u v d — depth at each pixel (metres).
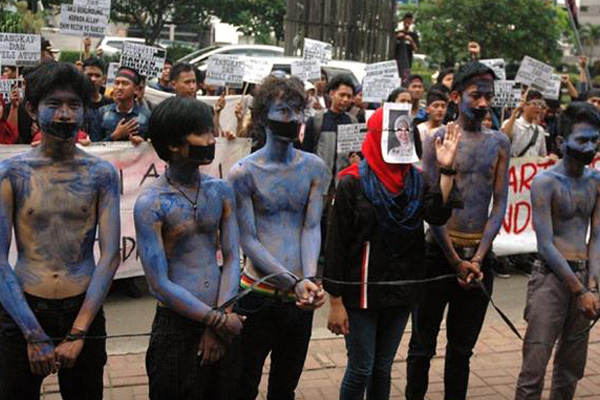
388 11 13.29
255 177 3.81
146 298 6.77
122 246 6.53
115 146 6.41
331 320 4.04
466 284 4.35
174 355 3.33
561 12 30.12
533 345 4.30
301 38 12.57
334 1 12.48
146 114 6.71
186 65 6.81
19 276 3.28
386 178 4.00
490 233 4.50
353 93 7.64
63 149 3.29
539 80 7.46
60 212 3.29
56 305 3.30
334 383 5.16
